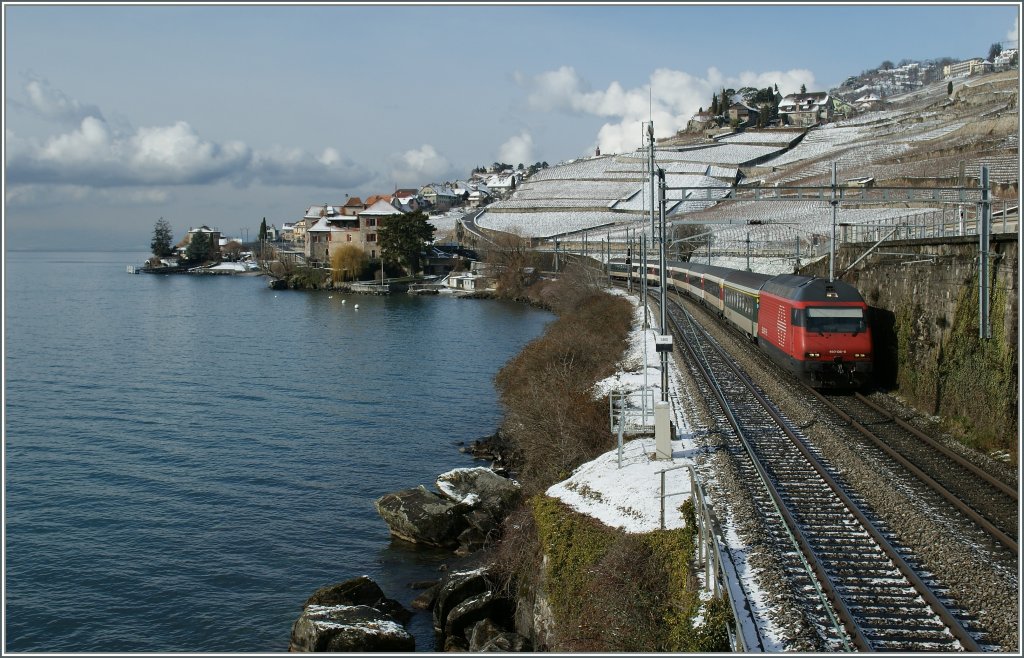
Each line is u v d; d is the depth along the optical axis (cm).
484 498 3055
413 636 2264
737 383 3528
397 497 3080
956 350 2698
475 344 7588
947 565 1568
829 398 3159
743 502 1958
